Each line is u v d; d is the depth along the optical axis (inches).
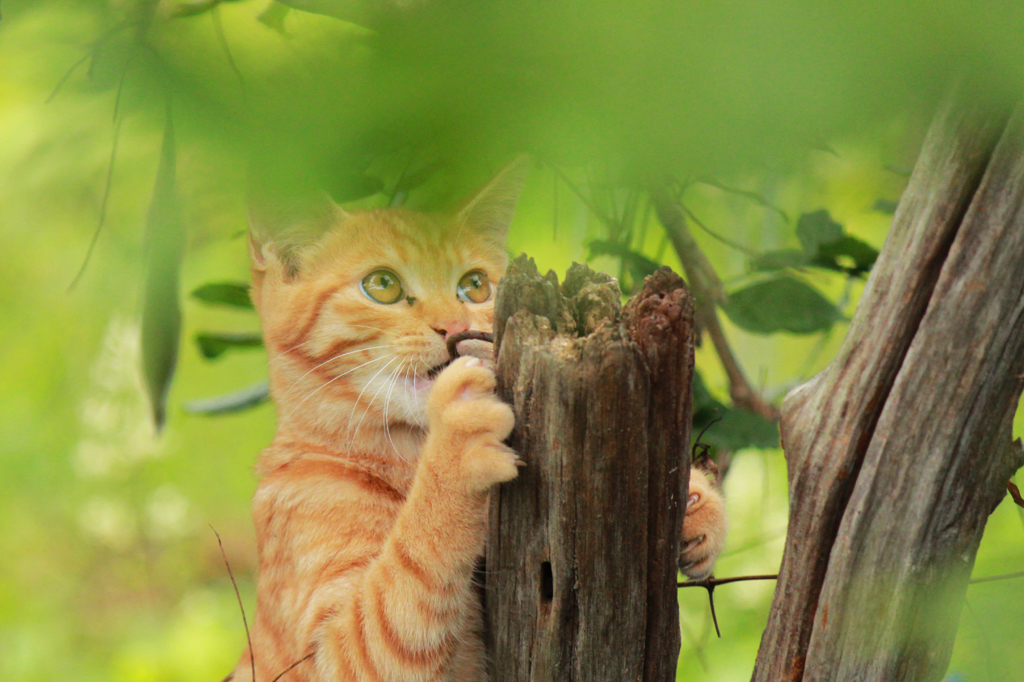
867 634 81.4
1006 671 64.4
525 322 81.7
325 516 85.2
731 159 54.6
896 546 81.2
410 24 53.0
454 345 85.0
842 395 81.4
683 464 81.7
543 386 81.4
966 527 81.1
